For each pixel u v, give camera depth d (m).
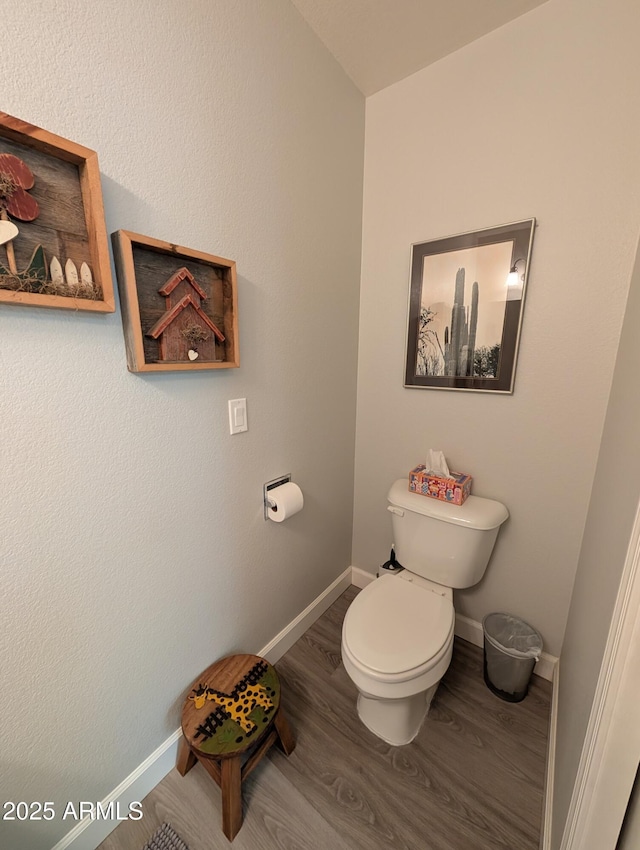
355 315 1.64
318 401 1.51
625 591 0.58
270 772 1.12
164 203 0.85
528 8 1.07
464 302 1.35
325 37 1.19
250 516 1.27
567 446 1.24
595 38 1.00
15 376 0.66
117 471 0.85
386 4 1.07
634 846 0.59
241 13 0.95
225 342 1.04
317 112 1.24
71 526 0.79
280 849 0.94
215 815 1.01
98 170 0.67
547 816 0.97
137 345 0.80
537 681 1.43
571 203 1.11
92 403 0.78
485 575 1.51
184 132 0.87
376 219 1.53
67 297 0.67
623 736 0.60
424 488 1.46
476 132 1.23
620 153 1.02
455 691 1.39
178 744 1.12
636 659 0.57
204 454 1.06
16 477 0.69
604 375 1.13
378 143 1.46
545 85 1.09
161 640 1.03
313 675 1.46
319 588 1.75
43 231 0.64
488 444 1.41
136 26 0.74
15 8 0.58
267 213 1.13
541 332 1.22
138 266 0.81
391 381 1.63
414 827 0.99
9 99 0.60
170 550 1.01
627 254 1.05
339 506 1.79
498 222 1.24
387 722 1.18
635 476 0.64
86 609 0.84
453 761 1.15
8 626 0.72
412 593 1.34
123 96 0.74
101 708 0.91
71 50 0.66
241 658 1.22
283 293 1.24
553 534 1.32
